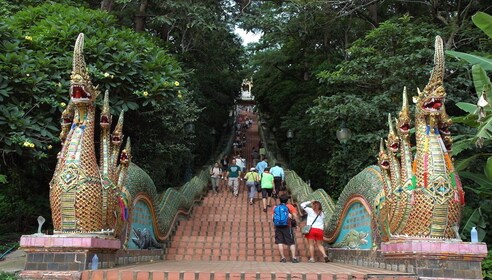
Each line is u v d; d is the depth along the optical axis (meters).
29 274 4.95
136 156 11.73
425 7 16.09
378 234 6.49
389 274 5.05
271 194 14.85
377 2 15.59
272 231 10.98
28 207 10.59
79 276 4.86
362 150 12.10
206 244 9.88
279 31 20.06
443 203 5.41
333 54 21.08
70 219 5.30
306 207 9.03
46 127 7.74
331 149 16.22
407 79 10.64
